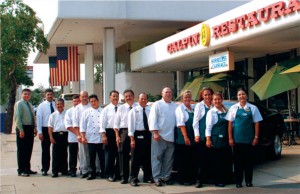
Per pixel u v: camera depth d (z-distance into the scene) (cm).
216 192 782
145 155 885
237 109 820
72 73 2838
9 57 2048
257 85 1298
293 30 1167
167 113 855
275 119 1143
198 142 830
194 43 1642
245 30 1284
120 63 3209
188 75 2628
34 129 1019
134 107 876
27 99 1011
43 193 813
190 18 2147
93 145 939
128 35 2592
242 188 811
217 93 831
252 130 817
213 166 847
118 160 916
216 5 2178
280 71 1260
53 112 1002
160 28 2356
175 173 977
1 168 1117
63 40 2661
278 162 1095
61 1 1977
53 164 980
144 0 2083
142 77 2734
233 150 827
